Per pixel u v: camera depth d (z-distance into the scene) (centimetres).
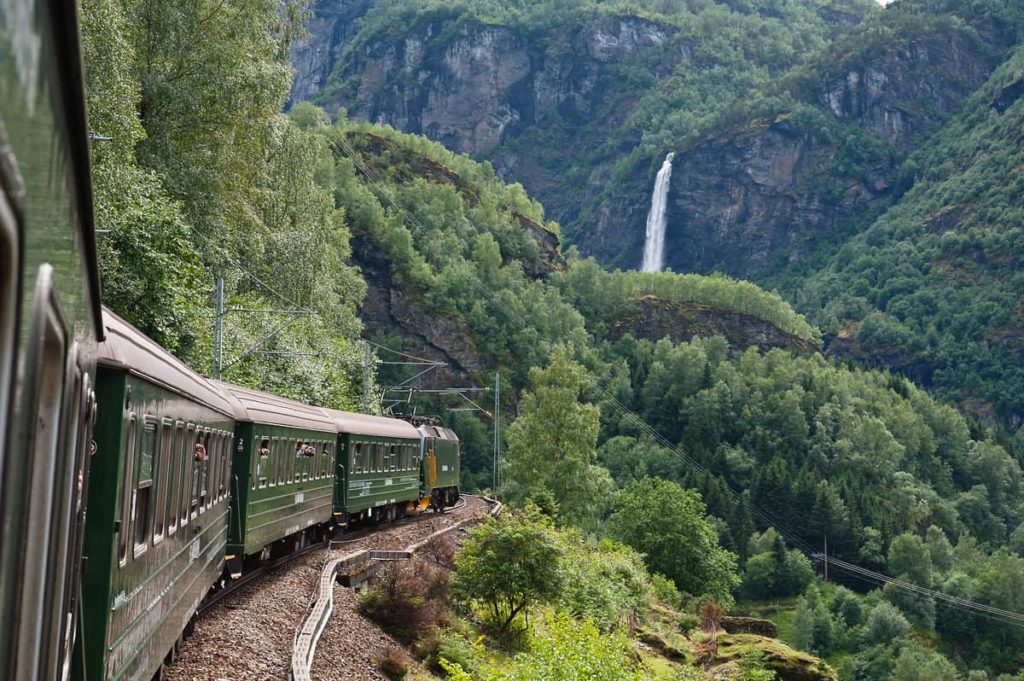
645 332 19550
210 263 3253
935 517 14550
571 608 2911
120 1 2930
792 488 12762
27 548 244
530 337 14912
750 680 2875
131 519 768
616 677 1812
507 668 1889
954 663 10588
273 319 3812
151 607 909
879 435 15238
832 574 12350
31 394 216
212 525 1349
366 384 4806
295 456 2136
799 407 15775
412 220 15750
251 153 3478
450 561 2884
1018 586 11450
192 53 3191
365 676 1540
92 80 2408
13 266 186
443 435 4403
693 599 5122
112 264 2431
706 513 11881
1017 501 16825
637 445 13262
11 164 177
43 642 293
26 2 187
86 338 416
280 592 1861
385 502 3247
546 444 6662
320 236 4109
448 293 15238
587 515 6544
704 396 15150
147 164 3067
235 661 1316
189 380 1095
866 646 9738
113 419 697
